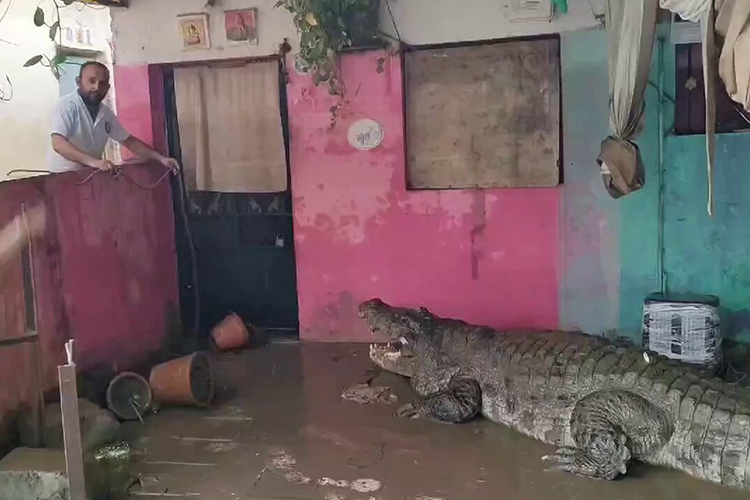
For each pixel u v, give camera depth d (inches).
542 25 219.0
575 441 160.2
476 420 185.3
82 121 213.8
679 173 217.2
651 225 220.8
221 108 248.1
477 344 192.5
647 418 153.6
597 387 163.0
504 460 161.9
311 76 237.6
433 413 184.7
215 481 155.2
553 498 144.6
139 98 249.8
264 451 169.0
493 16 222.1
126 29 247.4
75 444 136.4
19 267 170.1
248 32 238.7
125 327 219.3
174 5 242.4
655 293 221.5
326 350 241.1
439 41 227.3
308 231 246.5
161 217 245.4
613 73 191.3
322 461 163.2
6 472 144.1
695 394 151.9
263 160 248.1
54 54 265.1
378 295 244.4
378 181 238.8
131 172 225.8
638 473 154.5
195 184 255.1
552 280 230.5
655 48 211.9
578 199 225.0
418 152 236.5
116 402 190.4
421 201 236.5
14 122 258.2
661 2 126.0
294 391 206.4
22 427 166.9
